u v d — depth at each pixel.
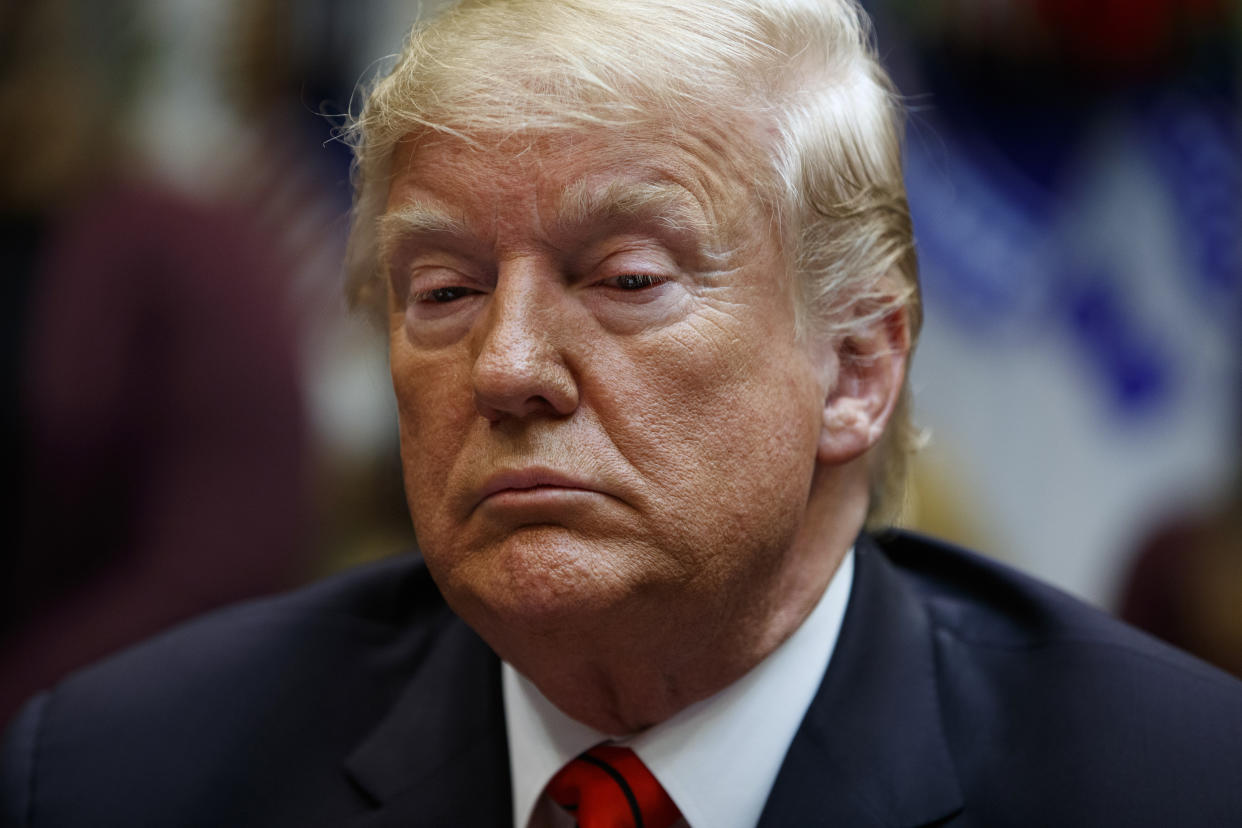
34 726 4.68
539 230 3.56
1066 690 4.18
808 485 3.91
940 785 3.96
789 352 3.80
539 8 3.70
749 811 4.04
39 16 6.98
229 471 6.23
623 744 4.09
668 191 3.56
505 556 3.58
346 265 4.54
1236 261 9.76
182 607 6.01
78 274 6.39
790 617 4.05
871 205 4.14
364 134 4.02
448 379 3.74
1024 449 9.80
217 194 6.97
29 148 6.69
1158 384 9.86
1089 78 9.62
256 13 8.51
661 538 3.55
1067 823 3.85
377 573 5.12
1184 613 8.17
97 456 6.20
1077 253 9.75
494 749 4.28
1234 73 9.70
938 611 4.63
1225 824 3.79
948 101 9.52
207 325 6.36
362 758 4.37
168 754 4.48
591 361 3.56
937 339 9.65
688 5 3.73
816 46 3.99
